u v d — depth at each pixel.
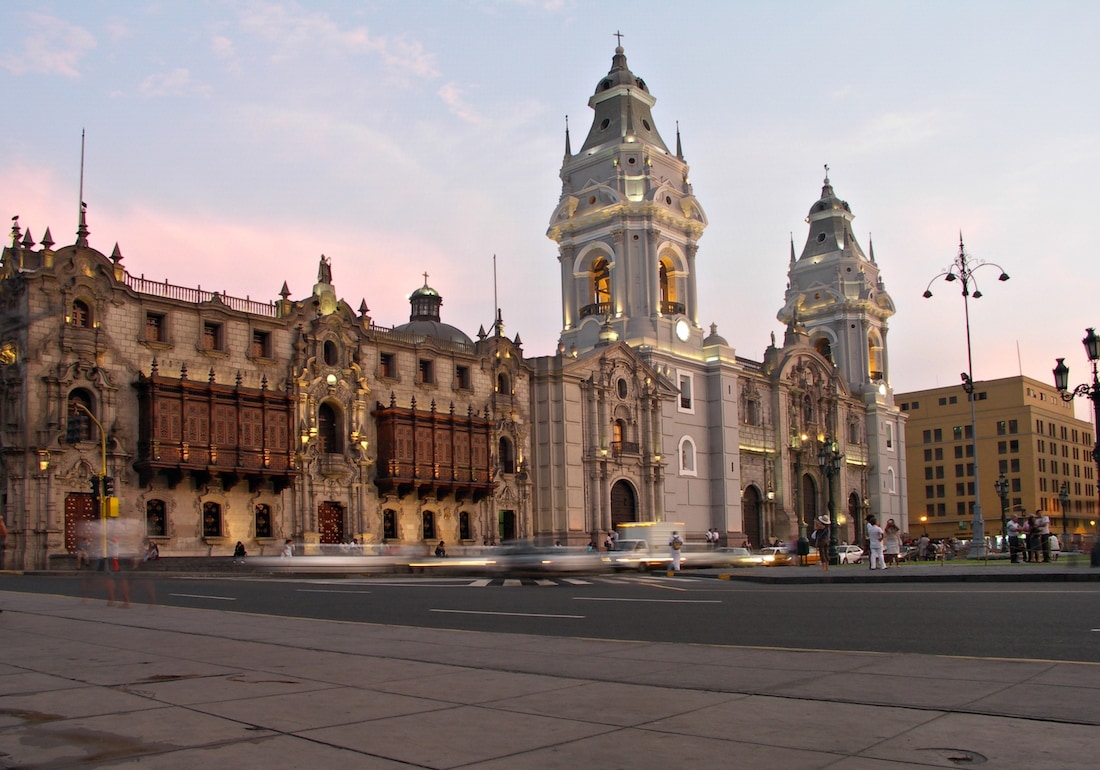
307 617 22.08
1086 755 7.94
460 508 73.38
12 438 52.44
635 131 94.19
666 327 91.25
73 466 53.47
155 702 10.50
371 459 67.62
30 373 52.50
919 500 167.25
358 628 18.55
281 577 46.25
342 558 53.59
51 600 27.53
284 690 11.27
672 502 88.94
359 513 66.31
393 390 69.94
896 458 121.06
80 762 7.89
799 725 9.16
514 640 16.23
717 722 9.35
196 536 57.94
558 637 16.59
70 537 53.31
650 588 31.89
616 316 90.31
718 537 91.38
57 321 53.78
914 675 11.80
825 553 40.97
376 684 11.69
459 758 8.07
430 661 13.72
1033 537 50.59
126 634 17.61
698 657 13.79
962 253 64.38
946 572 33.53
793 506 102.81
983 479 160.50
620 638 16.84
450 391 73.88
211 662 13.72
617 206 90.25
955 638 15.61
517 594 29.22
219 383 60.16
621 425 86.12
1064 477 166.88
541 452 80.44
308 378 64.44
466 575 47.91
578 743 8.57
